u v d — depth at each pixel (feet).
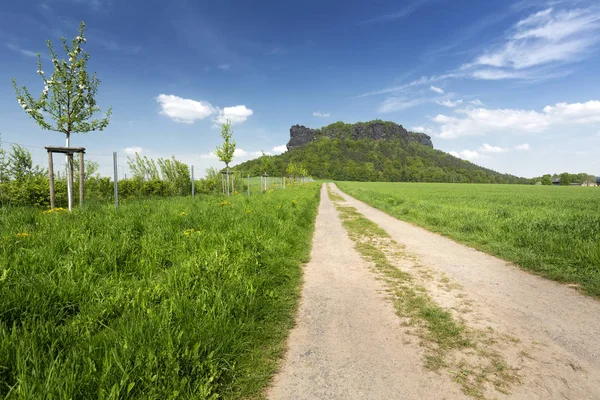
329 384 8.13
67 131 30.12
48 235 16.79
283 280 16.56
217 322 9.93
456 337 10.67
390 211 53.36
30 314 9.34
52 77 28.99
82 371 7.23
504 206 55.52
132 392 6.94
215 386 7.79
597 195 114.73
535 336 10.76
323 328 11.39
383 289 15.60
